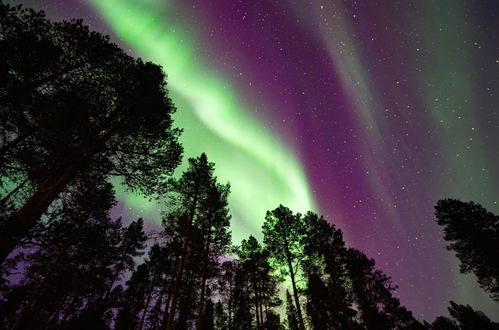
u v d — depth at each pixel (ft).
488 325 93.50
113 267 77.46
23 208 23.48
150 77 34.53
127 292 84.23
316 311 74.64
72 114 29.19
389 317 80.23
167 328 38.29
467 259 64.95
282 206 72.28
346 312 61.05
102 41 31.63
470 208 66.33
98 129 31.22
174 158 35.76
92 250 42.91
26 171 28.68
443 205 68.74
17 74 26.08
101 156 31.76
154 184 34.78
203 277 52.11
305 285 69.41
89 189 35.42
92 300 68.74
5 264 51.62
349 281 77.92
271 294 83.51
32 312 52.90
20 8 26.50
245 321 79.15
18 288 50.90
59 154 29.04
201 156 60.44
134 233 86.48
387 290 81.35
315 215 73.15
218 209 59.11
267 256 73.77
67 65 30.40
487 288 62.54
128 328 69.21
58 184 26.99
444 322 107.34
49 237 24.66
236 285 82.02
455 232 65.00
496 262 59.00
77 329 49.85
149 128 33.50
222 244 57.82
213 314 91.71
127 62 34.06
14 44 24.56
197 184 56.18
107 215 50.98
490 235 61.16
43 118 28.55
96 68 32.30
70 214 33.91
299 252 66.18
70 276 52.70
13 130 27.40
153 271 86.99
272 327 79.56
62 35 29.66
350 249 82.84
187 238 49.65
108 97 33.35
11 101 25.11
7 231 21.22
